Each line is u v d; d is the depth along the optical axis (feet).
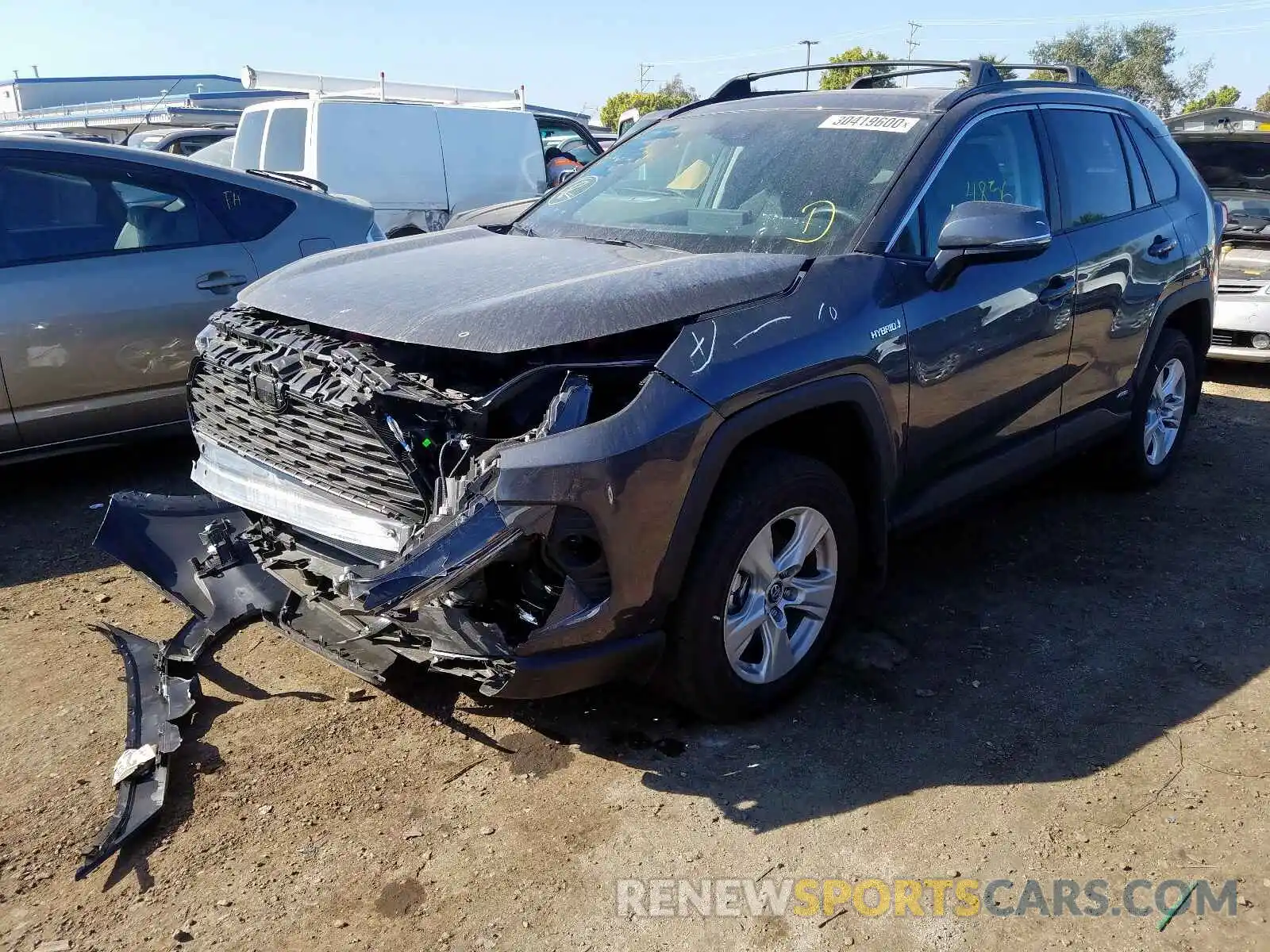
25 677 11.13
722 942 7.61
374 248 12.34
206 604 11.70
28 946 7.51
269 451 10.22
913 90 13.06
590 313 8.77
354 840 8.63
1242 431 20.67
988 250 10.75
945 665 11.54
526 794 9.23
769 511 9.55
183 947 7.52
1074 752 9.92
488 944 7.57
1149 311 15.19
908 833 8.78
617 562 8.47
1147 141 16.08
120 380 16.15
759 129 13.07
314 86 43.29
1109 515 16.10
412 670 10.98
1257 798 9.21
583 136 45.27
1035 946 7.61
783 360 9.32
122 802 8.85
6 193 15.43
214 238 17.08
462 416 8.49
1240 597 13.26
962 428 11.87
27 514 15.97
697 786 9.36
